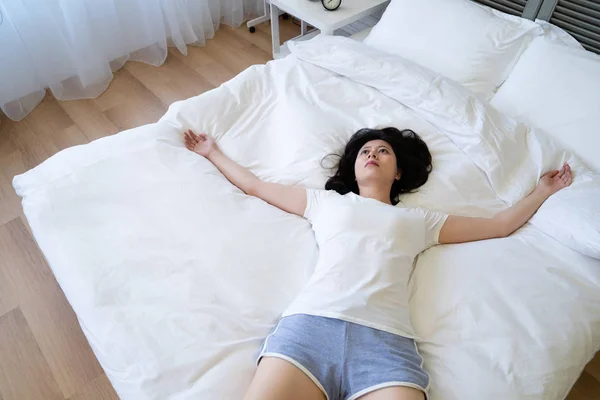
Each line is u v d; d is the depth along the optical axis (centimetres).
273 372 90
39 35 216
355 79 171
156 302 105
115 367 96
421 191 138
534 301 107
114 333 100
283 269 115
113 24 243
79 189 126
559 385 97
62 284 111
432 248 126
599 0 159
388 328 99
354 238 114
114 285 108
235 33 294
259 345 102
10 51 208
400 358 94
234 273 111
